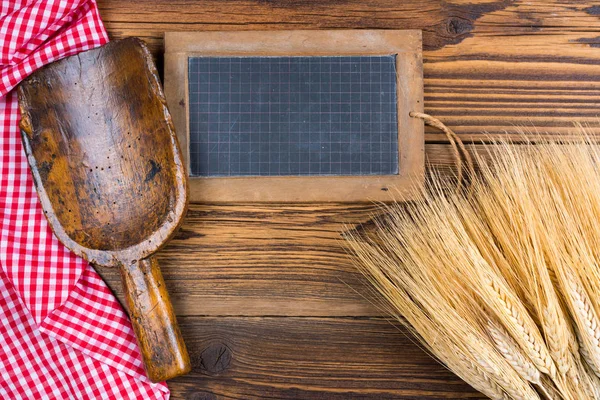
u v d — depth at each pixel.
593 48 1.05
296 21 1.04
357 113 1.01
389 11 1.04
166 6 1.04
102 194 0.98
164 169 0.94
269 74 1.01
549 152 0.95
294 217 1.04
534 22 1.05
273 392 1.04
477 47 1.04
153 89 0.92
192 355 1.03
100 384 1.02
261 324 1.04
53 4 0.98
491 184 0.93
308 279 1.04
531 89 1.04
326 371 1.04
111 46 0.97
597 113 1.04
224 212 1.04
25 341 1.04
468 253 0.87
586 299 0.85
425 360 1.03
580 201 0.90
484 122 1.04
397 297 0.93
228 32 1.00
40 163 0.94
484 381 0.88
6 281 1.05
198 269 1.04
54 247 1.01
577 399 0.87
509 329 0.84
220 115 1.00
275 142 1.01
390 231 1.01
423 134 1.00
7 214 1.01
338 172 1.01
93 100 0.99
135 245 0.90
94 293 1.03
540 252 0.87
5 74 0.97
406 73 1.00
